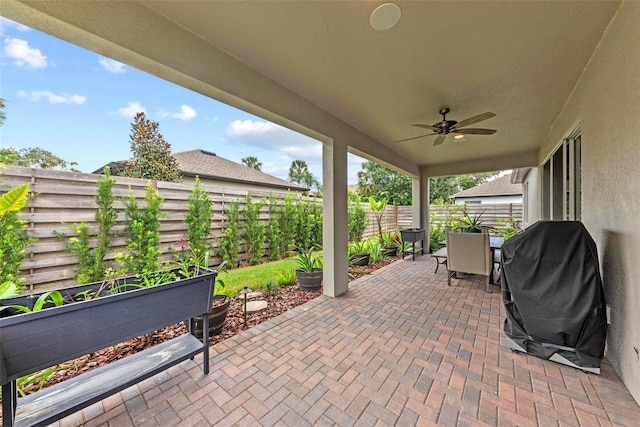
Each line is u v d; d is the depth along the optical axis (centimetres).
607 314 194
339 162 377
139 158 771
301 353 226
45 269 297
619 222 185
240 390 180
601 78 210
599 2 170
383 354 224
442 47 216
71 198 319
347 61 237
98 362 212
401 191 1562
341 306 335
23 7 136
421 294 384
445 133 346
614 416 154
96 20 156
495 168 620
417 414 159
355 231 848
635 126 163
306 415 159
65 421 153
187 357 190
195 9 176
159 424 152
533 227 221
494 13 178
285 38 205
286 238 659
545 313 207
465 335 256
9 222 268
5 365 123
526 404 165
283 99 280
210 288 202
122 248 361
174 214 445
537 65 242
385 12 176
